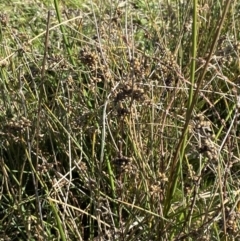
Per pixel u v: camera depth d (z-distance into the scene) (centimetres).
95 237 208
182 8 293
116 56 246
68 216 195
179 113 223
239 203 180
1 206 206
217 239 177
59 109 224
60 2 388
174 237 186
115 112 197
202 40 282
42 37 329
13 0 400
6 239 198
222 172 190
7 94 239
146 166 195
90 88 211
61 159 223
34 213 211
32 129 205
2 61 208
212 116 264
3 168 197
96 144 221
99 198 185
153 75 220
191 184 199
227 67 273
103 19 265
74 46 279
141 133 210
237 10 296
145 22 356
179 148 174
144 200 198
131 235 184
